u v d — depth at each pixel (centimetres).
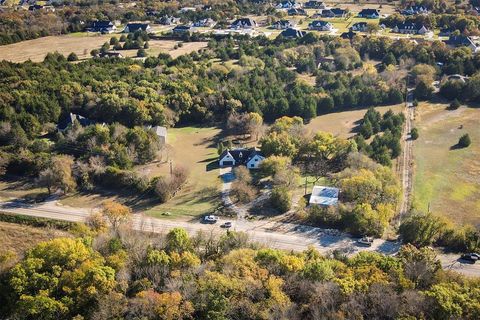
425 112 18512
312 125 17500
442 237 10944
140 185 13275
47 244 9131
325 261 8775
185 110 17738
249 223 11850
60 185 13200
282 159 13512
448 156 15262
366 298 7431
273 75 19950
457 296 7244
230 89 18488
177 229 10000
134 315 7594
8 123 15550
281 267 8581
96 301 8025
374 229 11131
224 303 7519
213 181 13875
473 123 17550
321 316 7169
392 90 19125
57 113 16850
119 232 10225
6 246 11081
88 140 14875
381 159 14012
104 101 16988
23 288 8306
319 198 12344
